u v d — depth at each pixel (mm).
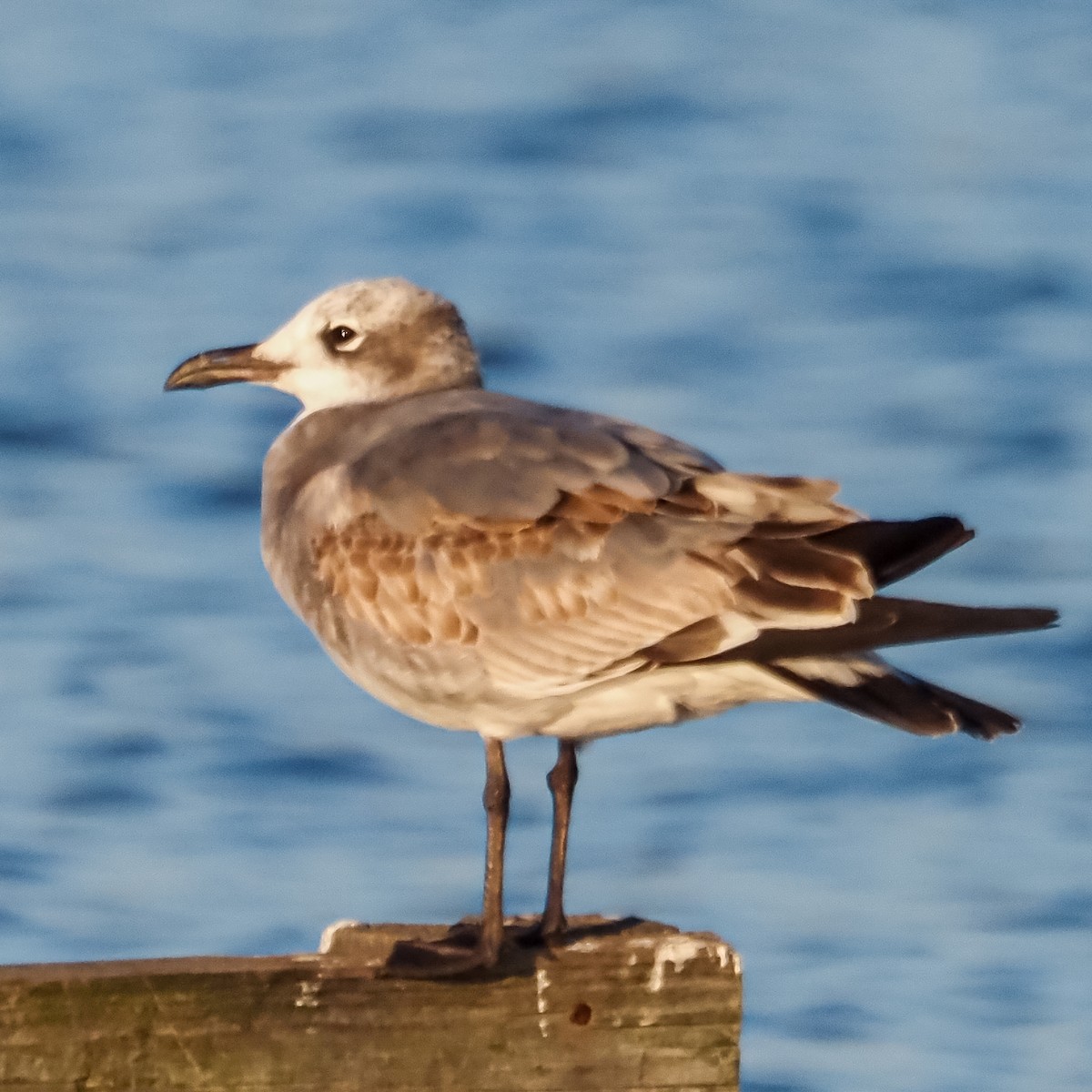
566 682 11922
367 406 13539
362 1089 9703
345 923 11617
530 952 10195
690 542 11766
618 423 12539
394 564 12328
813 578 11469
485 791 12148
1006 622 11281
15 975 9391
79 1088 9398
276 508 13242
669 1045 9914
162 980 9461
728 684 11805
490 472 12250
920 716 11281
